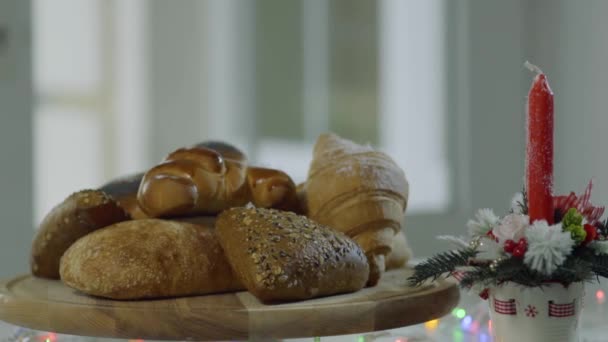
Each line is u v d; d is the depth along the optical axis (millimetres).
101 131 1991
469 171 2316
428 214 2275
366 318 1198
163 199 1289
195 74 2084
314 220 1344
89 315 1194
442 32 2299
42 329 1219
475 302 1444
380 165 1354
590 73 2137
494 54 2330
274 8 2127
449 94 2314
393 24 2244
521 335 1142
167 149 2068
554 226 1104
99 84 1978
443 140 2320
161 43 2041
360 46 2213
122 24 1994
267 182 1346
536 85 1134
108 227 1282
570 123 2229
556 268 1099
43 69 1897
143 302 1220
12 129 1854
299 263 1209
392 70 2252
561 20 2240
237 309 1179
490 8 2314
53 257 1327
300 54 2160
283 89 2146
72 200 1312
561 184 2271
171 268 1231
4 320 1250
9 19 1844
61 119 1931
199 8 2074
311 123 2182
